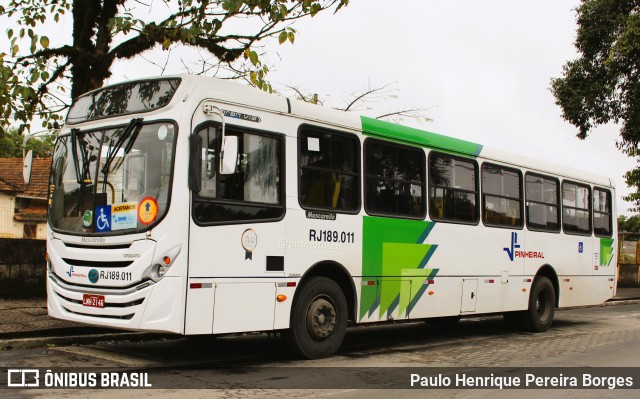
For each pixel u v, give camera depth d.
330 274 9.05
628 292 24.52
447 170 10.87
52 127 11.51
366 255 9.21
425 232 10.26
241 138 7.77
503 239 11.98
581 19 22.25
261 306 7.77
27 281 13.23
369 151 9.45
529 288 12.63
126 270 7.16
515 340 11.54
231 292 7.44
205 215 7.27
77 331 9.64
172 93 7.45
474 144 11.48
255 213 7.78
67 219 7.92
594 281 14.71
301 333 8.28
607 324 14.76
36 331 9.23
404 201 9.96
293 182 8.29
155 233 7.03
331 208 8.77
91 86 12.22
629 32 19.98
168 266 6.97
